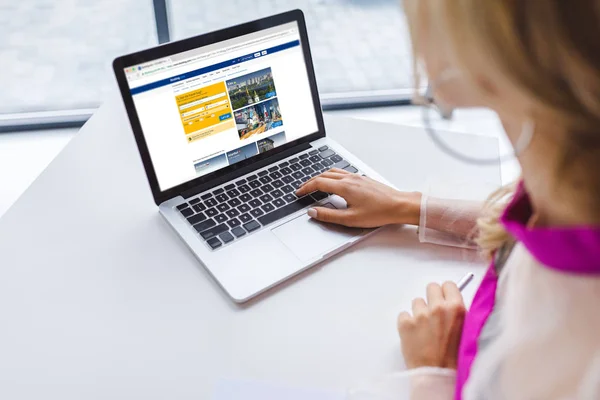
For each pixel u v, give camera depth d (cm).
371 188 78
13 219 78
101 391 57
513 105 31
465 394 50
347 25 191
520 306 43
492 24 28
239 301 66
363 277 70
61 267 71
